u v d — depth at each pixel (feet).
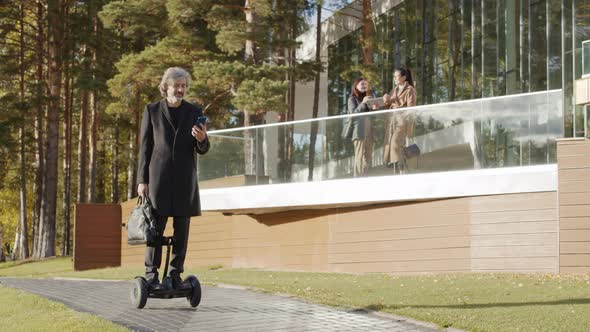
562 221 47.06
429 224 52.42
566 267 46.83
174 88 28.96
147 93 107.45
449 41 90.02
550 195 48.16
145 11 102.78
